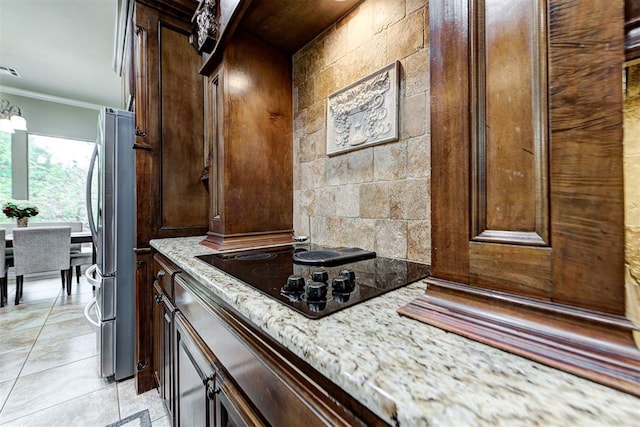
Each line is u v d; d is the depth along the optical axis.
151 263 1.61
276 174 1.36
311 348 0.39
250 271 0.81
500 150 0.39
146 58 1.58
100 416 1.38
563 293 0.33
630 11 0.30
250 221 1.27
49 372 1.75
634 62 0.38
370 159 1.05
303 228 1.38
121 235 1.66
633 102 0.44
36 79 3.68
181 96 1.70
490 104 0.40
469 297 0.41
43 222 4.03
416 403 0.28
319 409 0.40
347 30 1.13
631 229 0.44
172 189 1.67
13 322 2.50
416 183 0.91
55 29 2.61
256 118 1.29
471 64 0.42
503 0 0.39
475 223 0.41
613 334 0.30
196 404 0.84
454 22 0.44
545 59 0.35
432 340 0.39
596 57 0.31
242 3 0.98
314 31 1.24
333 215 1.21
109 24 2.53
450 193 0.44
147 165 1.58
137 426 1.31
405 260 0.94
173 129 1.67
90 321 1.75
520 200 0.37
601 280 0.31
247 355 0.58
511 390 0.29
